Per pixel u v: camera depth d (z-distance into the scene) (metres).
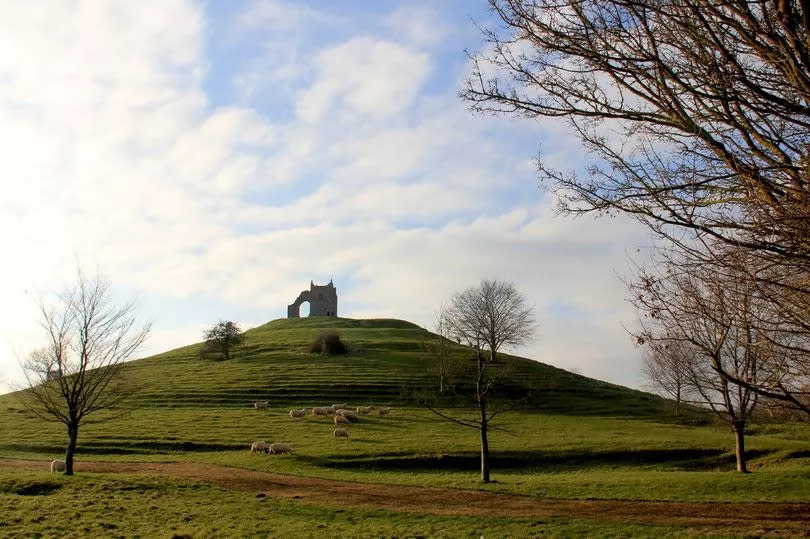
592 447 54.91
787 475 38.88
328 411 73.94
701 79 8.34
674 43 8.38
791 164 8.03
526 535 25.91
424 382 92.94
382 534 26.31
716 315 8.84
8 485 35.56
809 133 8.20
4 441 59.31
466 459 51.16
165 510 30.64
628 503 32.91
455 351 84.19
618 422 73.62
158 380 95.44
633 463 51.38
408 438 59.38
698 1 7.89
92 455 54.12
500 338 81.38
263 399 84.31
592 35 8.73
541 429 66.94
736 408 41.88
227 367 106.19
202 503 32.88
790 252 7.75
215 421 69.31
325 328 161.88
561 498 34.81
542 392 92.00
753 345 8.81
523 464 51.31
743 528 25.77
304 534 26.05
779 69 7.95
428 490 38.19
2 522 26.53
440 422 70.00
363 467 49.03
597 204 9.16
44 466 47.91
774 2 7.38
